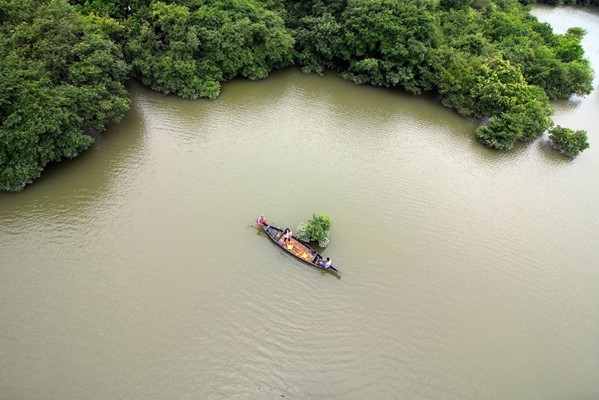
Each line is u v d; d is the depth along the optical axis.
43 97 36.62
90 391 25.94
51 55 39.88
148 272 32.41
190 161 42.12
